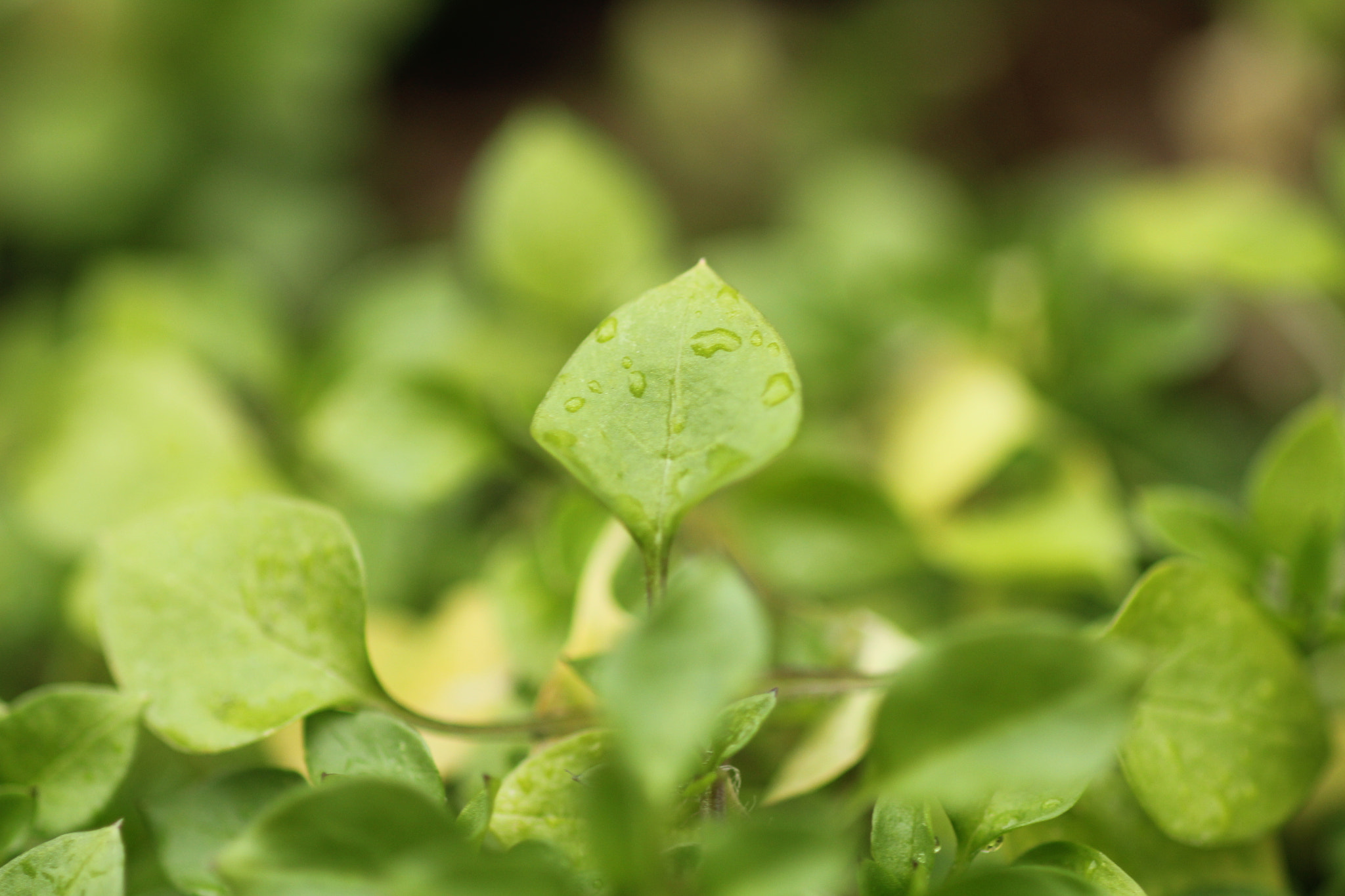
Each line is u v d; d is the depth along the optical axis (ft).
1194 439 0.83
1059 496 0.71
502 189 0.75
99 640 0.67
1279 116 1.31
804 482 0.69
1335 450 0.61
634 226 0.76
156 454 0.70
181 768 0.66
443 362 0.72
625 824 0.53
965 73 1.92
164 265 1.54
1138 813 0.59
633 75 2.07
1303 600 0.61
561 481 0.70
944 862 0.59
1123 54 1.90
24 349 0.98
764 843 0.53
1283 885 0.59
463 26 2.26
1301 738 0.58
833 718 0.61
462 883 0.52
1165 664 0.59
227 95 1.66
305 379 0.78
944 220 0.99
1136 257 0.82
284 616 0.58
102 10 1.62
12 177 1.55
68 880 0.57
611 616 0.61
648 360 0.57
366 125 2.04
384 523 0.74
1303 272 0.77
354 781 0.54
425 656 0.65
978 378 0.73
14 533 0.82
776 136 1.90
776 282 0.86
